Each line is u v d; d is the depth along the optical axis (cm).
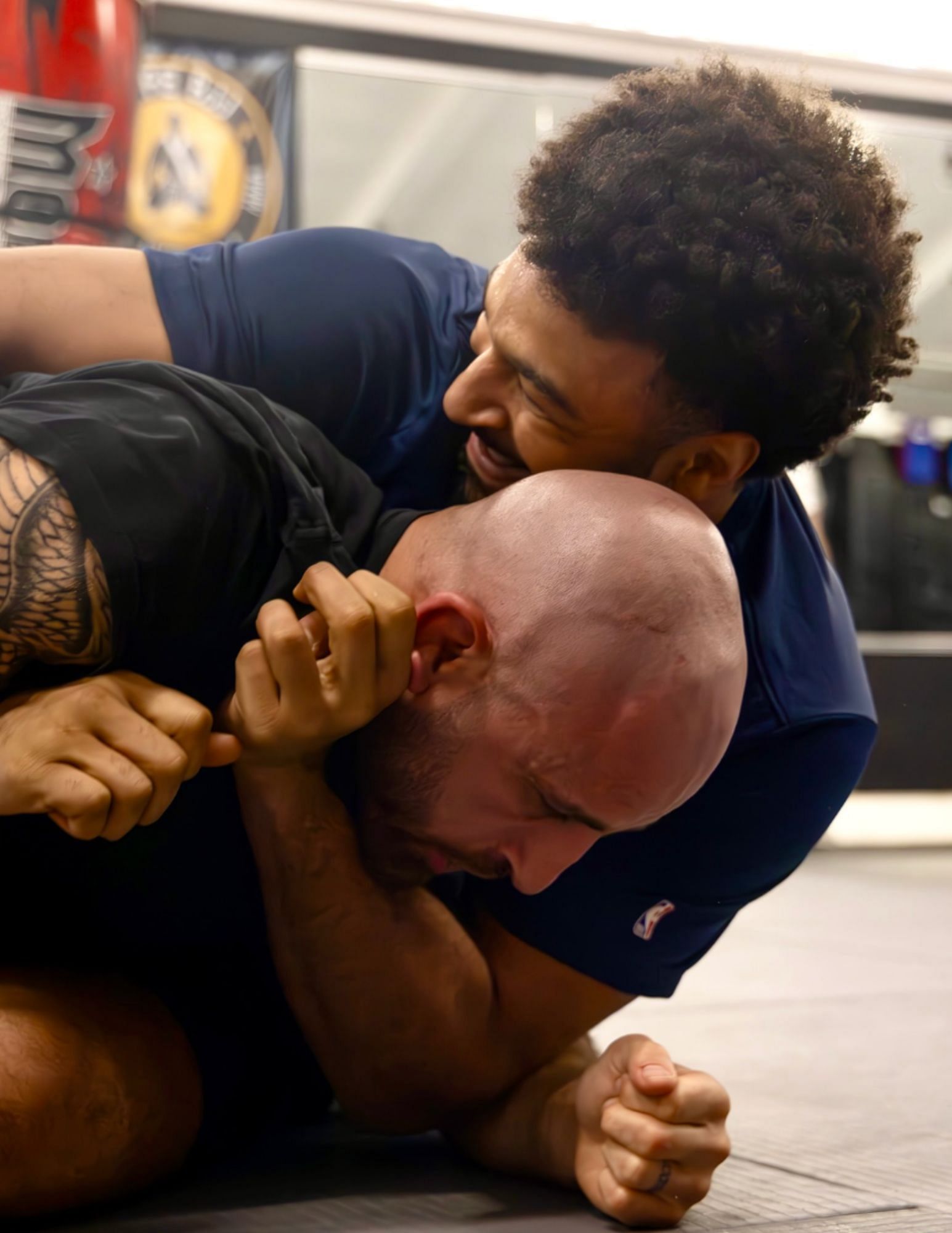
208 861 104
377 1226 95
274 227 376
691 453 101
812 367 98
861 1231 96
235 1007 113
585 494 90
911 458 495
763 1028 186
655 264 91
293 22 379
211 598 90
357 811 102
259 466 92
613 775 86
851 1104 142
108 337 115
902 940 273
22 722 81
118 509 84
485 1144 112
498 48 401
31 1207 89
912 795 450
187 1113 100
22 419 85
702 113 96
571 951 113
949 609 502
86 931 104
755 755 111
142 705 83
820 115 101
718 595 89
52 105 262
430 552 94
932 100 427
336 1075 111
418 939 106
